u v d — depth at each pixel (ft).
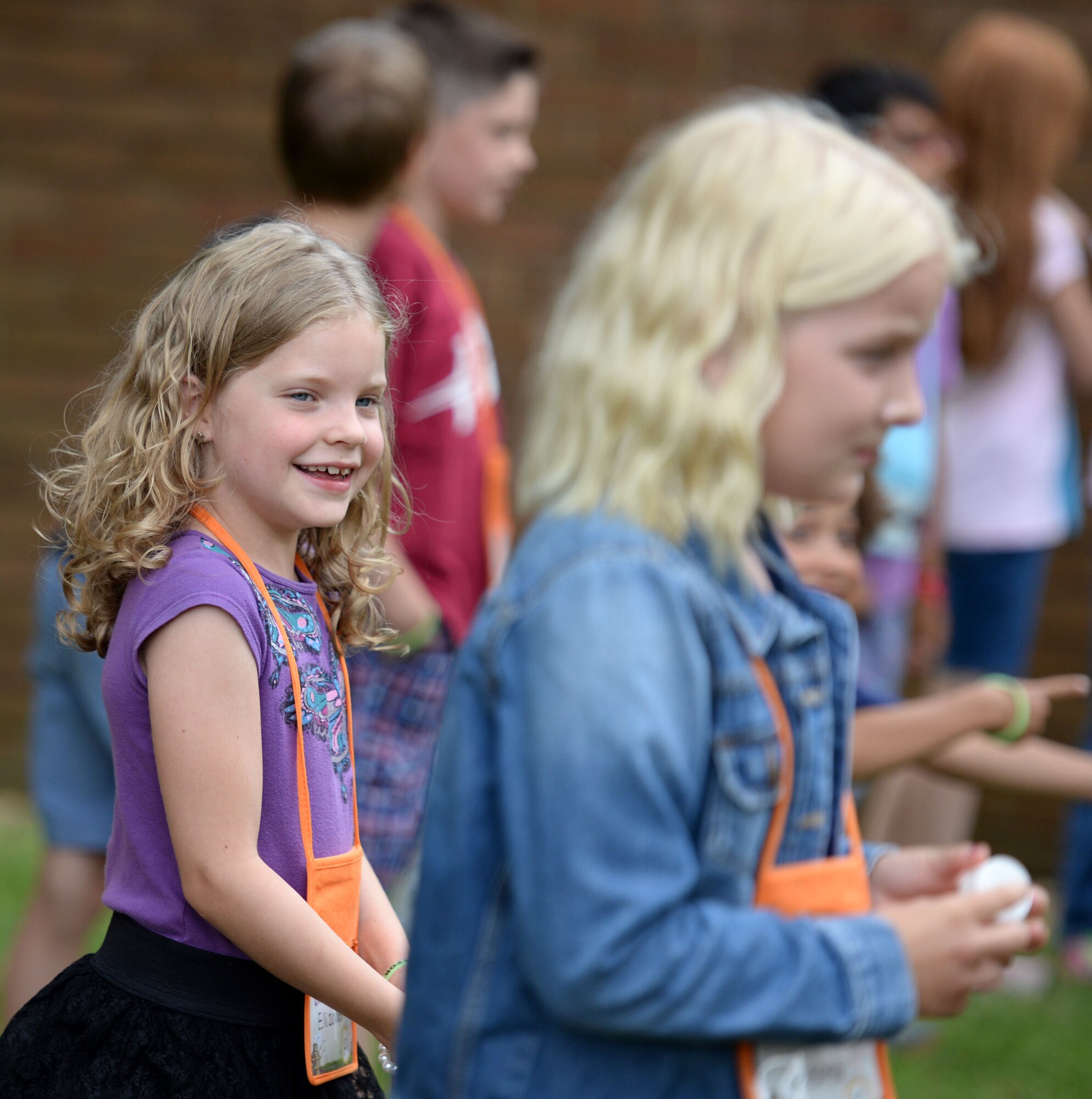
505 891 11.15
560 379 12.96
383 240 25.80
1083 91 34.06
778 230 12.09
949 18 40.57
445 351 25.53
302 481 12.34
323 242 13.04
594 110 41.37
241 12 41.88
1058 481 35.73
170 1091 12.28
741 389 11.93
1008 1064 29.96
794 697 11.90
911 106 32.01
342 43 25.75
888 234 12.02
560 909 10.39
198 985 12.53
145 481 12.44
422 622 23.43
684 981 10.42
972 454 35.09
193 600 12.09
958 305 33.60
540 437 13.00
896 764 17.71
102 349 42.88
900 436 29.58
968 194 33.63
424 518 25.14
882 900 14.14
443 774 11.61
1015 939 11.54
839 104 32.42
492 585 26.68
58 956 23.30
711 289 12.17
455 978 11.18
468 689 11.60
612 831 10.44
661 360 12.22
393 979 13.57
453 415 25.63
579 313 13.08
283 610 12.79
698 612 11.39
